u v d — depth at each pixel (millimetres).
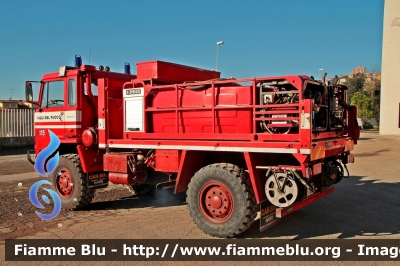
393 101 37688
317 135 5652
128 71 9422
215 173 5867
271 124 5617
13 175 13250
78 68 8320
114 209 8141
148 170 7715
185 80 7727
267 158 5965
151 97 6922
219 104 6051
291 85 5680
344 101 6898
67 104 8289
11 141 23375
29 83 8781
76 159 8109
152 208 8180
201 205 6062
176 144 6441
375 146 23172
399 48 36969
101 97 7574
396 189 9812
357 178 11562
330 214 7340
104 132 7508
